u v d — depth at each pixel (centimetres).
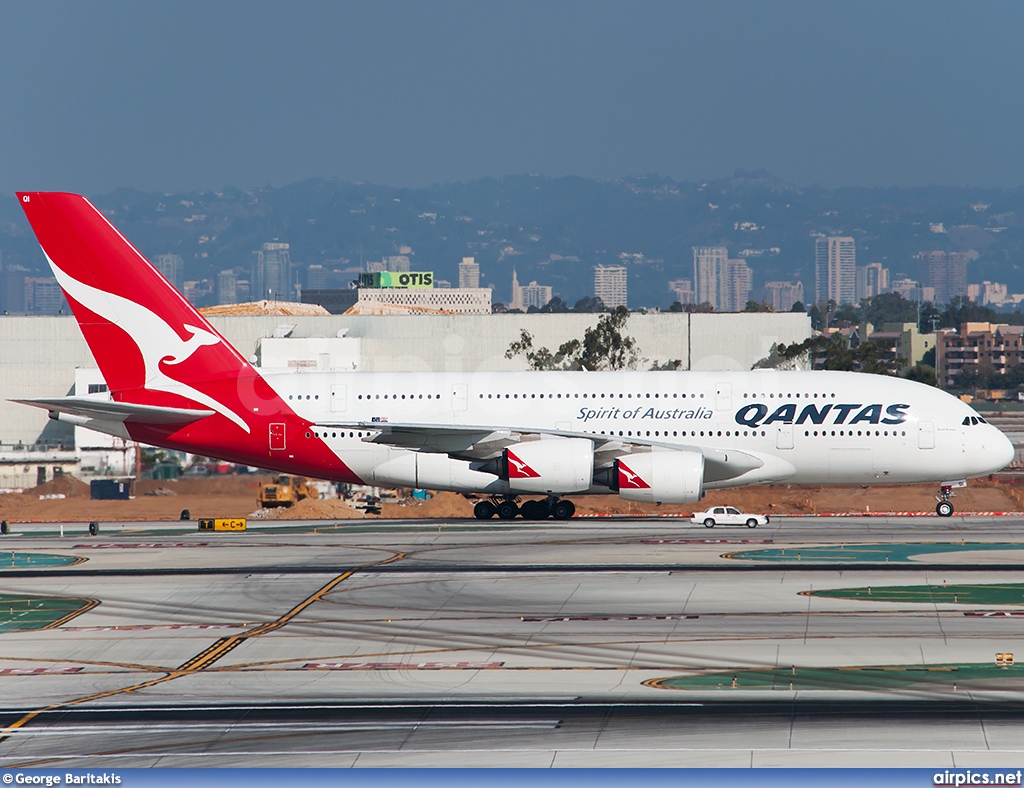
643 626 15888
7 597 18700
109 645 15538
